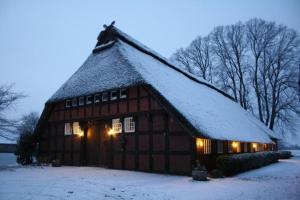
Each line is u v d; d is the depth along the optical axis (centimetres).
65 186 1073
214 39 3878
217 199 870
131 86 1587
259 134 2397
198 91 2253
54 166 1902
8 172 1541
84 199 864
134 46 2283
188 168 1398
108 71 1867
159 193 969
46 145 2211
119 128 1739
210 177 1369
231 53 3759
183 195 936
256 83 3562
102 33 2344
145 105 1612
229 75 3747
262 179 1315
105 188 1043
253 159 1725
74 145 2000
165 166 1483
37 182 1171
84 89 1889
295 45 3312
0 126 1777
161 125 1533
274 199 848
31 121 3309
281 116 3425
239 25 3725
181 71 2578
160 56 2469
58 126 2142
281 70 3375
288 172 1599
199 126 1380
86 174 1456
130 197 901
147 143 1577
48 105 2155
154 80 1633
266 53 3506
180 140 1448
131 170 1623
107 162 1803
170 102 1448
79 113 1998
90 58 2303
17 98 1928
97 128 1916
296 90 3198
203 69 3897
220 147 1700
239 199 863
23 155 2098
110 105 1802
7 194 919
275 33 3444
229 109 2505
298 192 950
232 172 1451
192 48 3997
